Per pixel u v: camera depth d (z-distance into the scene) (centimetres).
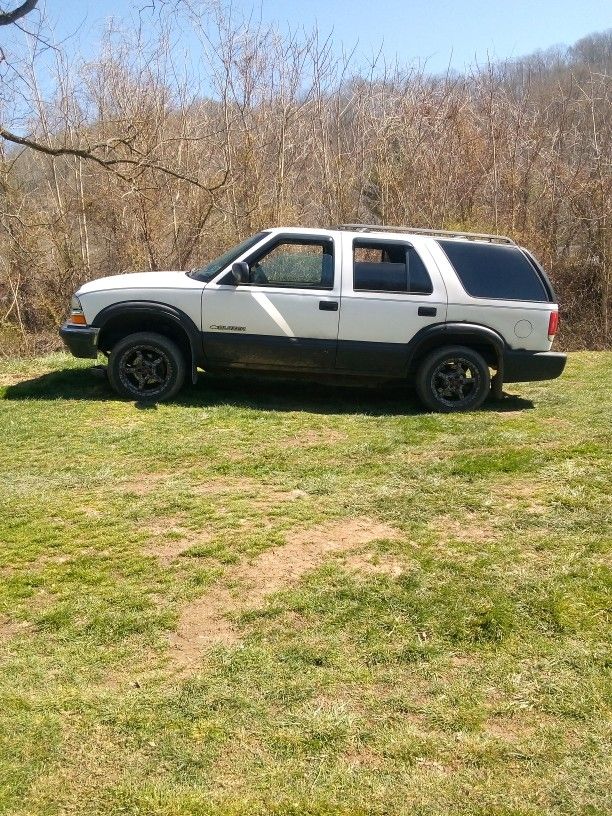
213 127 1353
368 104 1423
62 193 1291
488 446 592
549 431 631
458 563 391
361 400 774
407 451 586
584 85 1452
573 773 249
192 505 472
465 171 1420
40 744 263
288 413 704
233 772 250
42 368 898
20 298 1226
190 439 612
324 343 708
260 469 543
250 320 704
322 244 718
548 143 1420
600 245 1353
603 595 357
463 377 726
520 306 715
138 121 1267
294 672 302
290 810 234
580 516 447
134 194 1226
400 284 710
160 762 255
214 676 300
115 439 611
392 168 1391
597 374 964
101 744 263
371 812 234
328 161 1393
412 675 301
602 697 286
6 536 427
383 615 344
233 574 383
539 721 274
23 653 318
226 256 738
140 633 332
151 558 400
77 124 1288
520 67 1503
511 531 431
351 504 475
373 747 261
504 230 1352
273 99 1347
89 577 380
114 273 1307
